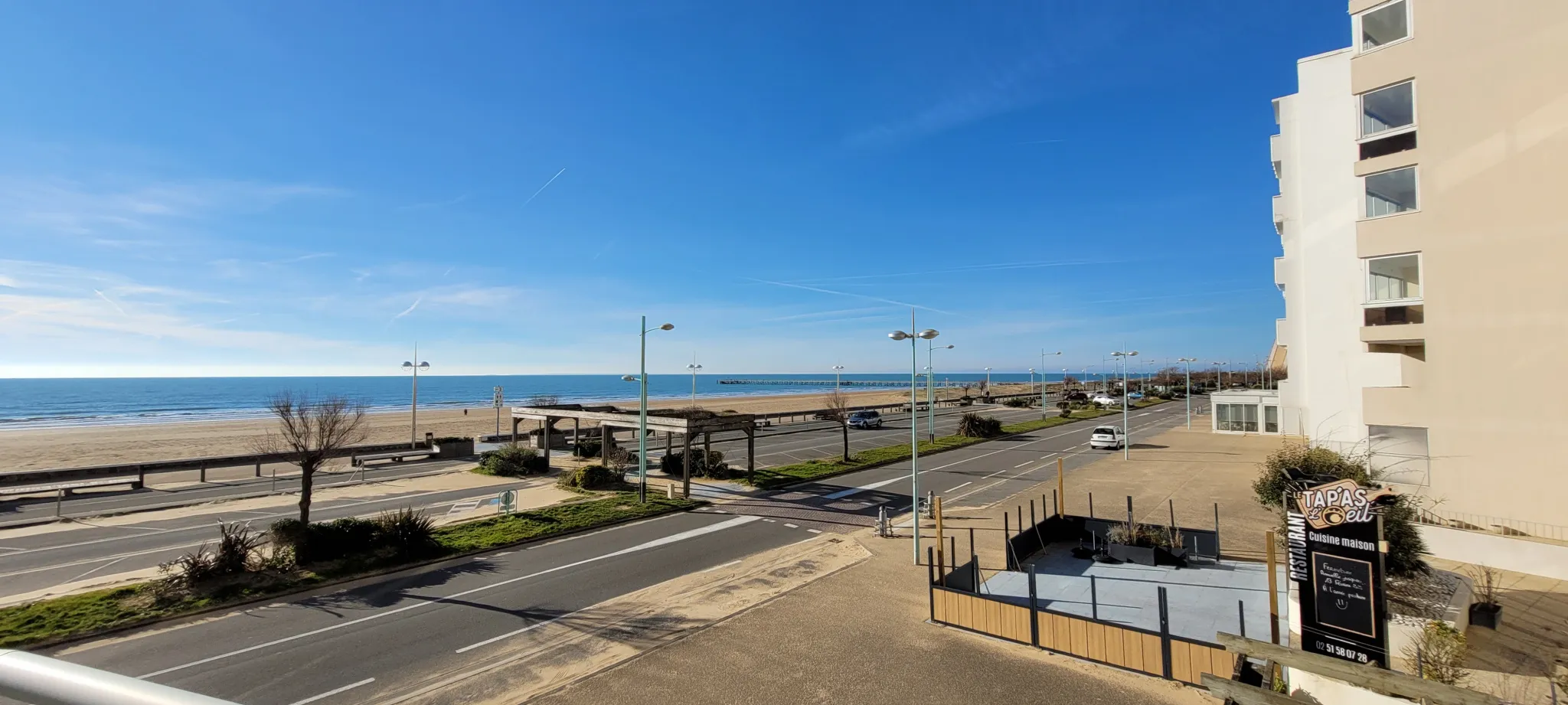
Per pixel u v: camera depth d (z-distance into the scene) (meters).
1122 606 15.34
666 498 28.41
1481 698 8.09
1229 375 150.88
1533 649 12.23
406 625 14.69
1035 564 18.75
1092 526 20.61
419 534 19.94
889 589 16.97
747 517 25.44
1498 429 17.56
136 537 22.23
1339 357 26.59
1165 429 57.62
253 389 183.25
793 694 11.67
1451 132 18.48
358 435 56.94
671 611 15.51
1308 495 10.91
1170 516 24.03
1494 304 17.73
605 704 11.35
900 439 51.28
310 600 16.23
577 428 46.19
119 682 1.44
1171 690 11.68
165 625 14.64
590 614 15.37
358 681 12.16
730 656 13.12
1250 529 21.94
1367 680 8.85
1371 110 20.11
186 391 168.12
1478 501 17.78
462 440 44.50
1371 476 18.64
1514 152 17.59
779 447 47.31
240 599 15.95
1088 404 92.94
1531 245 17.28
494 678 12.25
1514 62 17.66
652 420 31.94
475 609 15.71
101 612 14.91
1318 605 10.67
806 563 19.33
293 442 20.20
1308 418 27.95
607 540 22.09
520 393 168.75
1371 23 20.31
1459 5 18.53
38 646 13.39
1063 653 13.07
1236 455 39.53
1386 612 10.48
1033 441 49.56
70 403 119.19
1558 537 16.62
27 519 25.17
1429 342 18.66
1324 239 27.53
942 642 13.70
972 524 23.89
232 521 24.70
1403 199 19.55
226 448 50.41
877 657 13.05
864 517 25.17
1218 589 16.28
